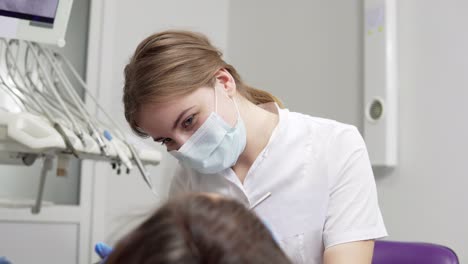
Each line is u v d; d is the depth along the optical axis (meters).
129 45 2.59
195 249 0.39
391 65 2.01
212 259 0.39
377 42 2.04
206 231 0.40
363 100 2.14
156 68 1.03
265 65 2.67
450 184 1.82
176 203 0.44
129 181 2.52
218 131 1.11
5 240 2.28
